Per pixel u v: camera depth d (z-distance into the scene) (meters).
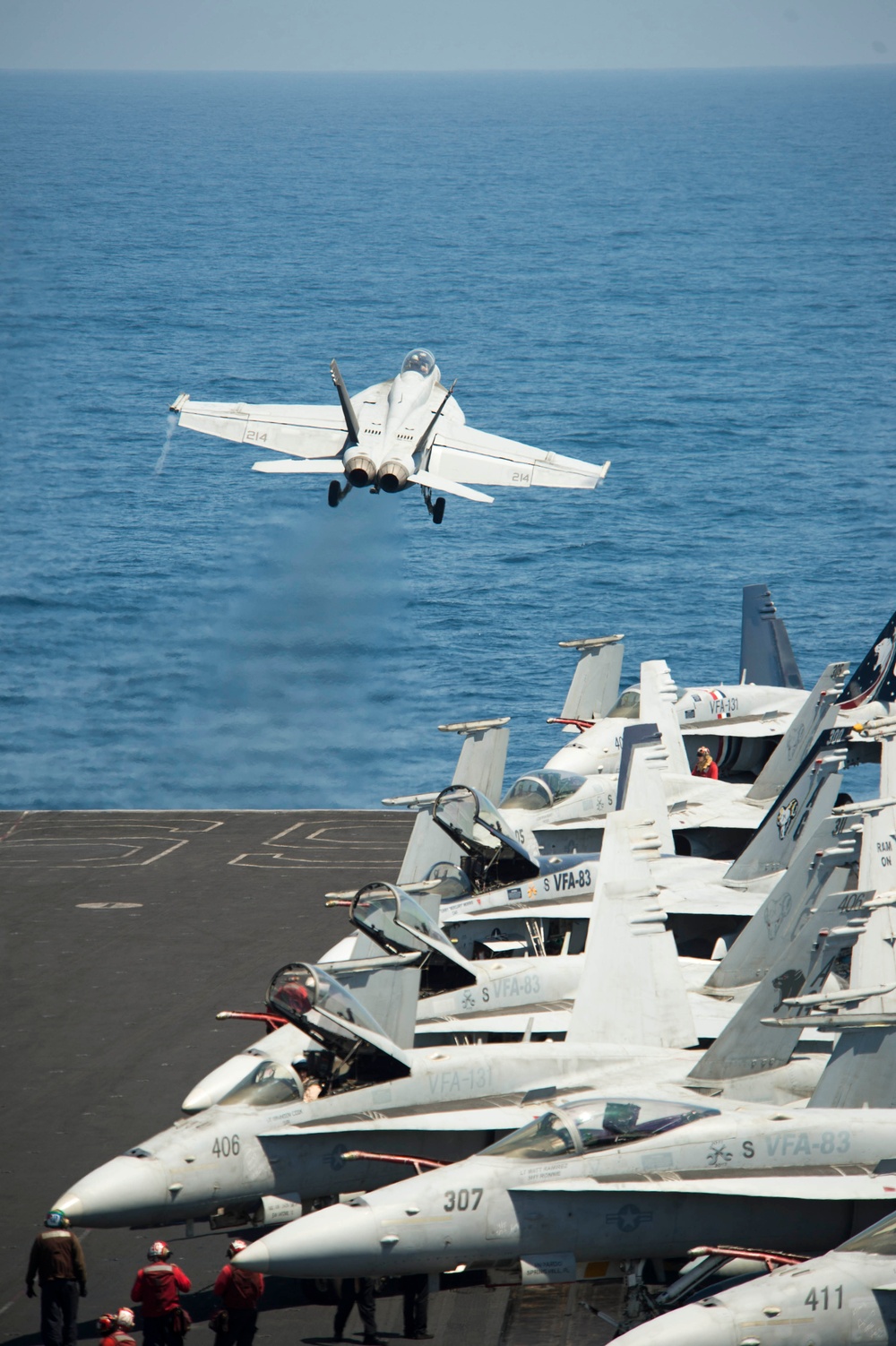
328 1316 73.69
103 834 174.25
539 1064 80.38
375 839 171.00
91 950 130.62
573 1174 68.44
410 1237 66.44
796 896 91.56
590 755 143.00
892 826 77.81
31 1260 67.38
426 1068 77.94
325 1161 74.56
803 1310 59.94
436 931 93.38
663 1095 76.06
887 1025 72.38
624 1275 69.75
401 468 162.25
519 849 110.69
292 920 138.75
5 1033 111.00
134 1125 94.31
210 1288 76.19
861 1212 70.75
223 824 179.50
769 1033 78.38
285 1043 86.56
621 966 85.88
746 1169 69.62
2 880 154.75
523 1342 70.38
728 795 143.00
